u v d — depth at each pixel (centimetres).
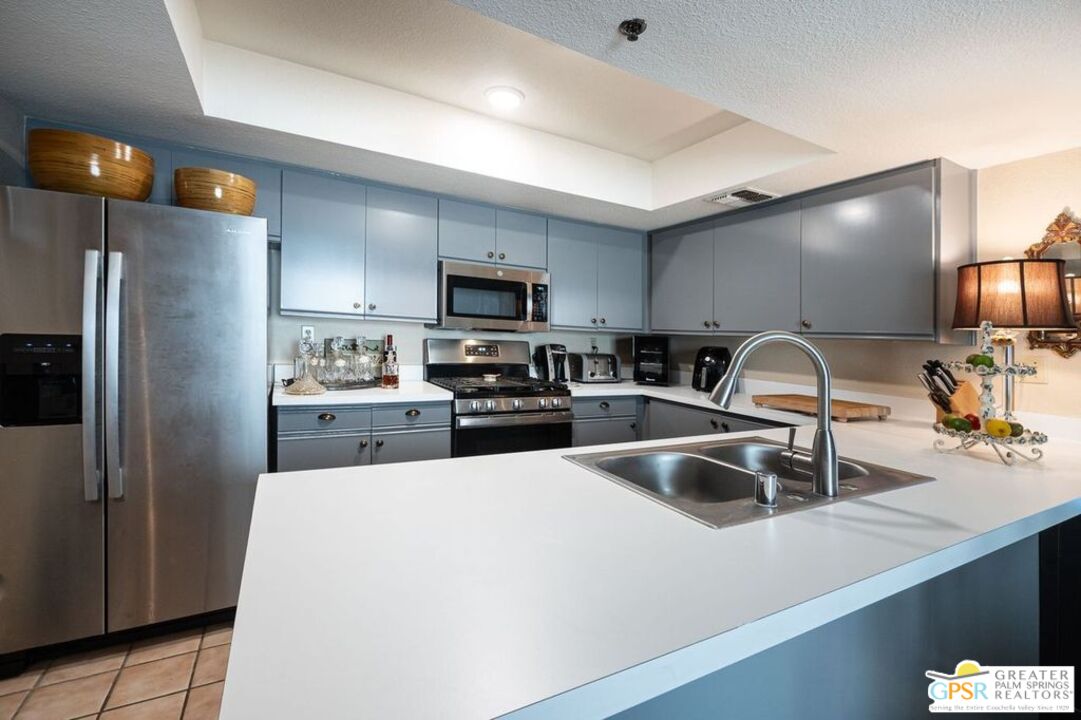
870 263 231
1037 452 147
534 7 124
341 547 83
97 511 180
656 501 109
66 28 141
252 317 205
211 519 199
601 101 232
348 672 51
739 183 251
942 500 112
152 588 190
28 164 183
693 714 82
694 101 230
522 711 48
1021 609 134
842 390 274
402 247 276
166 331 189
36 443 171
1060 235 199
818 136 192
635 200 303
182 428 193
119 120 197
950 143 196
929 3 119
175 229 191
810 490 122
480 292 301
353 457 242
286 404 226
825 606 70
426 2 168
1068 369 195
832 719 98
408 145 232
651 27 132
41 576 174
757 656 89
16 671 172
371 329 304
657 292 361
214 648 189
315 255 253
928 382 202
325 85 214
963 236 219
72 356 175
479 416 270
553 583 72
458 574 74
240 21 180
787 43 137
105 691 166
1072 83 154
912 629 110
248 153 230
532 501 108
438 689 49
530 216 319
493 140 254
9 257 167
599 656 55
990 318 183
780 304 272
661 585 71
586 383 361
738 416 271
